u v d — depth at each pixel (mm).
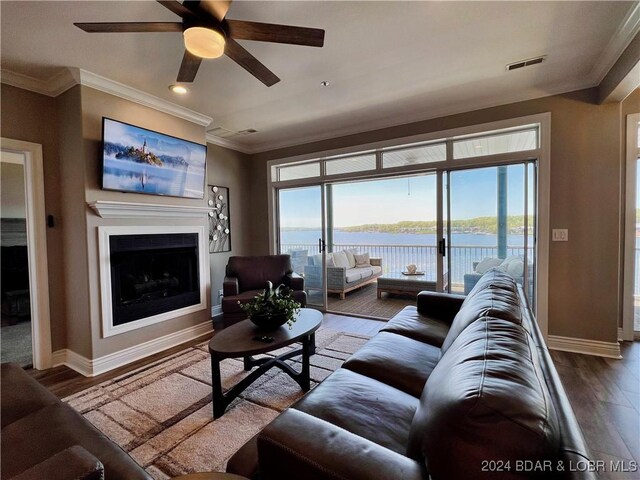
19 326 4168
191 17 1616
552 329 3117
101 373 2721
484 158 3436
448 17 2029
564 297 3057
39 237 2779
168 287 3416
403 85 2986
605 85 2701
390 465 803
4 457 1079
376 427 1208
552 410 718
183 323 3494
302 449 880
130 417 2029
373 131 4039
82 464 795
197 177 3631
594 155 2908
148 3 1865
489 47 2377
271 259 4309
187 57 1965
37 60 2441
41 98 2799
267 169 4996
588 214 2947
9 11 1873
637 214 3449
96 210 2719
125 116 2986
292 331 2287
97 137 2768
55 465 790
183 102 3330
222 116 3758
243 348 1994
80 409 2131
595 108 2893
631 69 2213
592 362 2754
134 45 2275
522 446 628
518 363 882
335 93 3156
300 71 2707
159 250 3260
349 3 1892
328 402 1350
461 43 2324
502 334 1110
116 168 2838
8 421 1292
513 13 1995
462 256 3621
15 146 2646
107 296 2799
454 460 681
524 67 2674
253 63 2029
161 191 3230
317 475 835
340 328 3822
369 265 6902
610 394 2223
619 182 2838
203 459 1656
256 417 2012
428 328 2266
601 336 2932
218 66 2590
